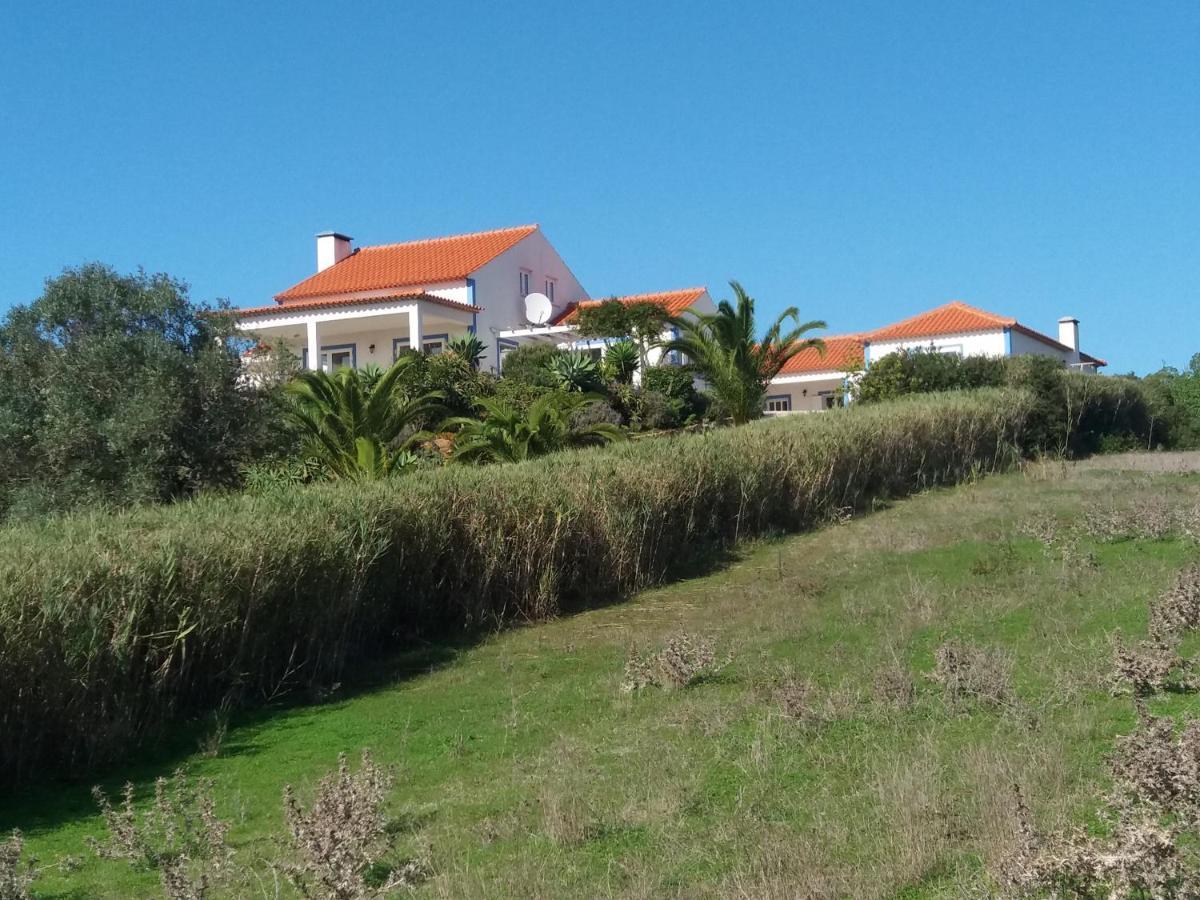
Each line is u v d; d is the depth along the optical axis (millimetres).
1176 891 4238
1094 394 32031
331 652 11680
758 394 31484
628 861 5707
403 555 12906
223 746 9320
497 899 5352
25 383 16844
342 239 46625
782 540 19047
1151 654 7902
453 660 12211
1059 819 5207
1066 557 13328
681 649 9844
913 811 5773
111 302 17469
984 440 27359
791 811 6195
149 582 9531
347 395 19188
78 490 16109
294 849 6199
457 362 30797
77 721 8711
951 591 12367
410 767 8125
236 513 11375
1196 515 14180
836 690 8492
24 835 7328
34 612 8500
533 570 14344
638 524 15844
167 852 6570
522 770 7699
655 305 38031
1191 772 5008
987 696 7852
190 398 17031
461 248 44781
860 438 22062
